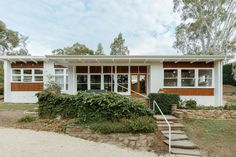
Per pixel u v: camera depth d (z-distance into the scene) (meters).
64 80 20.08
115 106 9.96
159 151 7.58
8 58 18.62
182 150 7.52
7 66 19.62
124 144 8.44
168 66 16.23
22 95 19.75
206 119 11.52
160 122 9.98
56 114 11.09
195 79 16.31
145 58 14.58
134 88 16.56
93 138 9.05
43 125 10.55
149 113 10.38
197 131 9.38
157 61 15.98
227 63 32.44
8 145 7.71
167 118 10.42
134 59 14.80
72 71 16.42
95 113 10.07
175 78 16.34
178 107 12.28
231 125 10.22
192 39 31.22
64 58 14.38
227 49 28.45
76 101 10.55
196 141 8.32
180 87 16.23
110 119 9.99
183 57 14.80
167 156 7.09
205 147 7.79
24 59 19.03
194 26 28.67
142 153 7.43
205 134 9.04
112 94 10.59
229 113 11.97
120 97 10.40
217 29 28.20
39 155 6.74
